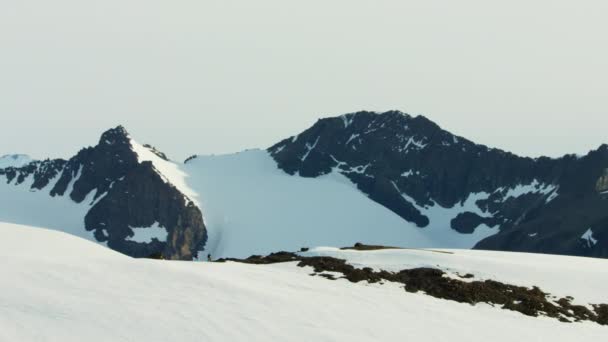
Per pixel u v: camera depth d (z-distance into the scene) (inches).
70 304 1441.9
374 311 1731.1
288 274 2161.7
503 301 2171.5
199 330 1374.3
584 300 2278.5
